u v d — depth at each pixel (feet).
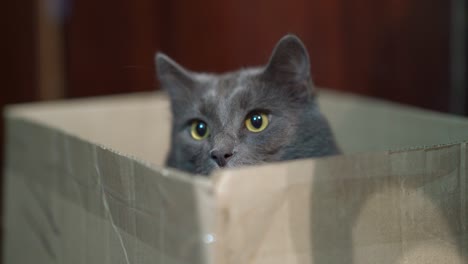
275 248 2.60
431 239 2.96
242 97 4.03
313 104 4.29
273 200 2.56
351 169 2.72
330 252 2.72
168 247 2.64
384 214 2.84
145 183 2.75
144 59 7.70
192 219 2.46
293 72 4.13
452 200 2.98
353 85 7.63
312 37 7.54
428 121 4.78
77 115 5.44
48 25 7.82
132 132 5.75
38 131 4.10
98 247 3.31
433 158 2.91
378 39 7.48
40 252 4.24
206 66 7.68
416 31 7.29
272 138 4.00
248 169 2.49
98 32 7.77
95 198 3.29
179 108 4.43
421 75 7.33
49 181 3.97
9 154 4.83
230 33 7.59
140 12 7.63
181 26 7.64
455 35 6.99
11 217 4.88
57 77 7.95
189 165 4.30
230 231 2.46
